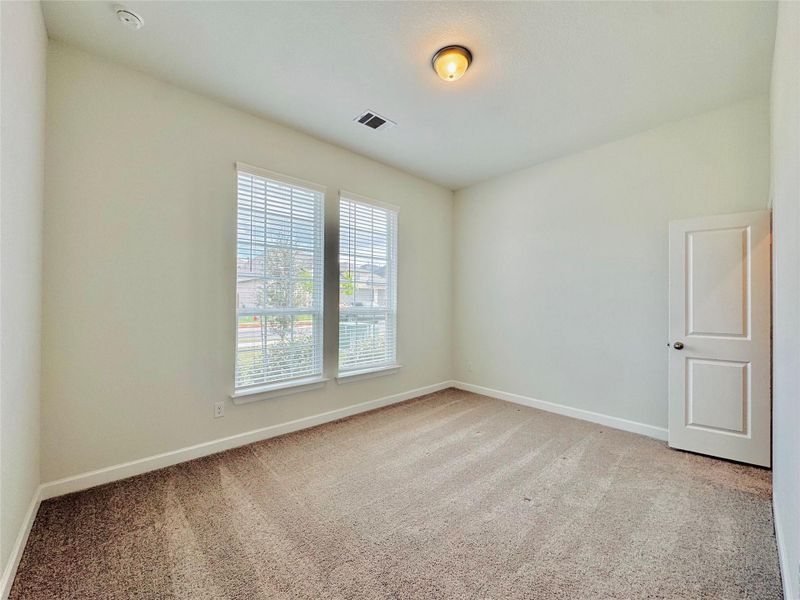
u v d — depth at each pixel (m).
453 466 2.41
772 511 1.89
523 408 3.76
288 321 3.03
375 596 1.34
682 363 2.70
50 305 1.96
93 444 2.10
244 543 1.63
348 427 3.16
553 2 1.73
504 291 4.12
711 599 1.34
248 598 1.33
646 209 3.04
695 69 2.22
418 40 2.00
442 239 4.55
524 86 2.41
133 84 2.25
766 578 1.43
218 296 2.61
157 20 1.85
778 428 1.75
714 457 2.56
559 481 2.22
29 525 1.67
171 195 2.40
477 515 1.86
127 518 1.80
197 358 2.51
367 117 2.84
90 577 1.42
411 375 4.16
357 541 1.65
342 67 2.23
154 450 2.33
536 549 1.61
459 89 2.46
